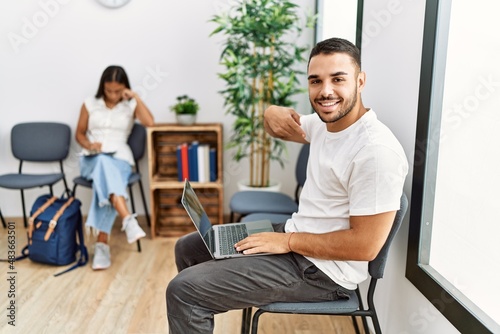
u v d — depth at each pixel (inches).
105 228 107.3
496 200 45.7
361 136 52.5
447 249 55.4
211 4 127.3
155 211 128.0
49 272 103.3
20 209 139.2
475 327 46.1
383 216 49.7
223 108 133.6
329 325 82.2
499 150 45.1
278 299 56.3
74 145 135.6
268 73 117.0
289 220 65.2
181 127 120.7
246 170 137.4
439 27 54.4
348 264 55.8
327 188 56.0
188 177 123.5
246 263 55.9
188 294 54.6
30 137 130.7
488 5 46.5
